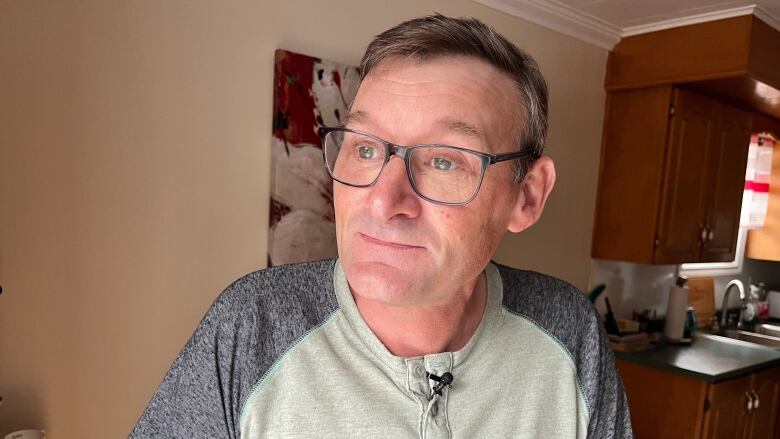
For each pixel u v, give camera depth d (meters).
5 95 1.08
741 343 2.53
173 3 1.29
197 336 0.67
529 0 2.06
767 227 3.28
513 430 0.73
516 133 0.65
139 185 1.27
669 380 2.12
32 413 1.16
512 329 0.78
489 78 0.61
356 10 1.64
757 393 2.29
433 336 0.69
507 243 2.17
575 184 2.43
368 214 0.58
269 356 0.66
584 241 2.52
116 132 1.23
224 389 0.64
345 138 0.63
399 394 0.66
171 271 1.34
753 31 2.07
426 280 0.59
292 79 1.48
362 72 0.65
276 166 1.48
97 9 1.18
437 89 0.58
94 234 1.21
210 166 1.39
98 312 1.23
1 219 1.09
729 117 2.60
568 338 0.82
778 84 2.21
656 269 2.87
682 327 2.47
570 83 2.34
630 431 0.90
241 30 1.41
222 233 1.43
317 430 0.63
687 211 2.45
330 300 0.71
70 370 1.20
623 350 2.27
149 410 0.66
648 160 2.38
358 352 0.67
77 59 1.16
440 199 0.59
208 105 1.37
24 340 1.13
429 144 0.58
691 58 2.20
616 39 2.42
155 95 1.28
